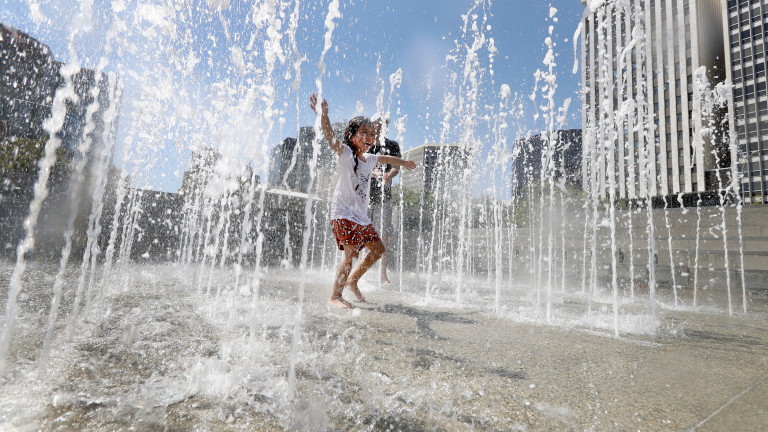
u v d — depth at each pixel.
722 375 1.21
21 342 1.16
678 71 40.09
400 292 3.25
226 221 6.11
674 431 0.80
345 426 0.77
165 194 5.73
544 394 0.99
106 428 0.70
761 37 36.09
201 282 3.04
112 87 2.03
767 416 0.88
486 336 1.63
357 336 1.50
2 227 4.55
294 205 6.57
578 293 4.24
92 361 1.04
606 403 0.94
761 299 4.32
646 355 1.43
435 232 8.38
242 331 1.47
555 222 9.47
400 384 1.01
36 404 0.77
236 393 0.89
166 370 1.01
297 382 0.98
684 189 39.06
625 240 8.32
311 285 3.31
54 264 3.77
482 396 0.96
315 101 1.85
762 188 34.88
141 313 1.69
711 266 7.07
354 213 2.38
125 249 5.49
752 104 36.56
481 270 8.03
